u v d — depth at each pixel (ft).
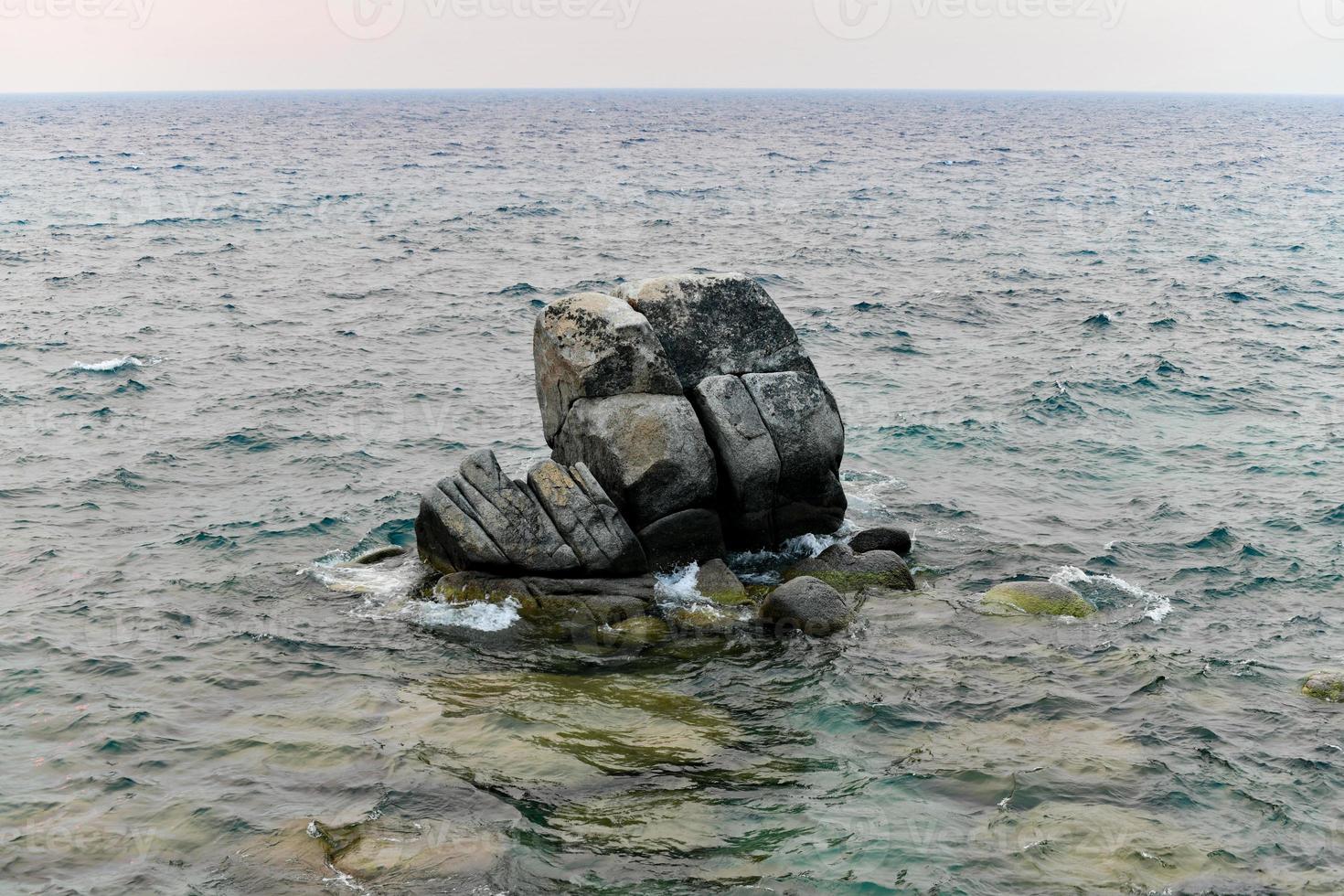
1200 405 112.57
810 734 53.78
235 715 55.42
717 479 72.69
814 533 77.51
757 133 643.45
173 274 186.09
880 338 143.84
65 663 60.54
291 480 92.07
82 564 74.74
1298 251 219.61
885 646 62.69
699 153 484.33
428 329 148.15
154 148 503.20
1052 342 141.69
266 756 51.49
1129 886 42.29
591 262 201.67
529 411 112.37
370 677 59.47
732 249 218.18
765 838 45.62
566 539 68.80
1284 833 45.60
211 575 73.15
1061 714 55.06
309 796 48.37
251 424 106.11
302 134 621.72
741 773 50.37
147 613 67.21
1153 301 167.53
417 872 43.14
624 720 54.85
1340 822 46.34
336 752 51.75
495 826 46.21
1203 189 346.54
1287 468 93.86
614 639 63.67
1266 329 148.36
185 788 48.96
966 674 59.41
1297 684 58.13
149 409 111.14
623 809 47.47
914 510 84.94
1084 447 100.01
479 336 145.28
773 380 74.69
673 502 70.95
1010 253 216.33
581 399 72.13
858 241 229.66
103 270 188.44
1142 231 249.34
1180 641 63.57
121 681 58.65
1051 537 80.07
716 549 73.15
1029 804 47.67
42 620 65.87
